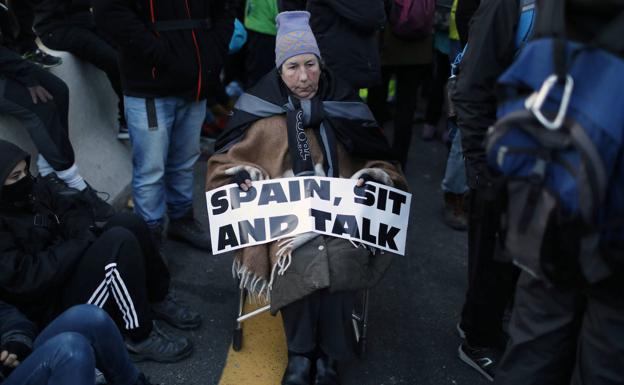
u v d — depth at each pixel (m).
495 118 2.51
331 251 2.77
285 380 2.83
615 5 1.62
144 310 2.87
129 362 2.48
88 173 4.23
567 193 1.63
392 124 6.18
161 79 3.34
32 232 2.62
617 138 1.58
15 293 2.53
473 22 2.46
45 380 2.14
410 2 4.17
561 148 1.63
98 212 3.11
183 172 3.84
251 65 5.35
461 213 4.44
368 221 2.88
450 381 3.03
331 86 3.08
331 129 3.02
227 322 3.36
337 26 3.95
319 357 2.90
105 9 3.05
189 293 3.58
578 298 1.98
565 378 2.15
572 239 1.66
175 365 3.04
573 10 1.69
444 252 4.17
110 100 4.74
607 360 1.88
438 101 5.65
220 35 3.49
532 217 1.71
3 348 2.29
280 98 3.00
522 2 2.32
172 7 3.26
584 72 1.62
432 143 5.85
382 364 3.12
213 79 3.53
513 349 2.16
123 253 2.72
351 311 2.83
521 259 1.80
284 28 2.93
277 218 2.85
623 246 1.66
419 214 4.64
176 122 3.64
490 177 1.82
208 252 3.95
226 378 2.98
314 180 2.91
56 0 4.21
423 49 4.41
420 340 3.31
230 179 2.98
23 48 3.94
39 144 3.56
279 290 2.76
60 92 3.61
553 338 2.07
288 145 2.99
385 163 3.09
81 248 2.69
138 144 3.49
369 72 4.07
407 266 3.99
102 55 4.32
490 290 2.84
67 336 2.18
